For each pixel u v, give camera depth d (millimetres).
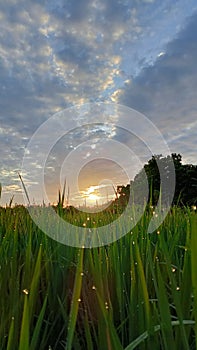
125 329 1101
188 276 898
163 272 1249
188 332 878
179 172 16016
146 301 862
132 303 1051
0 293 1095
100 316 927
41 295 1421
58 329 1235
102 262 1344
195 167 16031
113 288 1279
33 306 1097
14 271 1142
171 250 1318
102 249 1428
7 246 1481
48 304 1330
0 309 1065
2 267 1235
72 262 1538
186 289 900
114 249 1386
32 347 838
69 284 1463
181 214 2699
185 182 15742
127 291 1338
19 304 1071
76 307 794
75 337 1027
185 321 823
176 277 1326
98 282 1045
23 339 648
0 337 942
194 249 632
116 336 759
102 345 912
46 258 1447
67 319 1123
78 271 820
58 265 1451
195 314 652
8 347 775
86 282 1362
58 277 1450
